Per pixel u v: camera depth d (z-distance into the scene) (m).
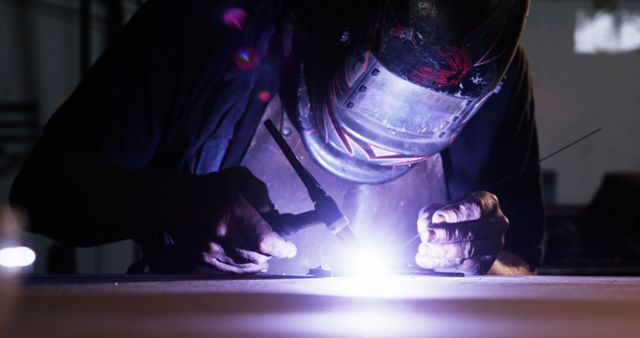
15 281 0.68
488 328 0.62
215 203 1.59
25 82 5.18
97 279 1.30
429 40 1.47
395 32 1.49
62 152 1.76
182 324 0.63
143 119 1.78
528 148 2.02
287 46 1.81
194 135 1.81
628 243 3.03
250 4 1.78
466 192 2.04
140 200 1.68
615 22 5.56
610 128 5.64
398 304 0.84
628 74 5.60
